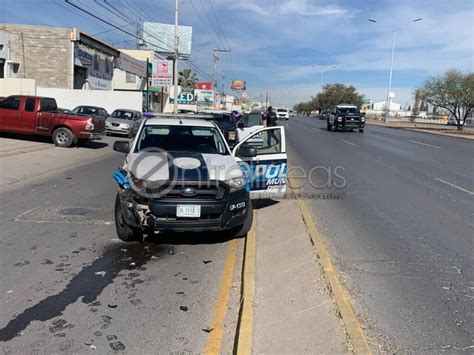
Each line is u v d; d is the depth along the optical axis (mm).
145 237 6594
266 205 8812
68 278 5035
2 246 5992
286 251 6004
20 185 10125
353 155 17734
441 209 8477
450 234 6832
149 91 52281
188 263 5668
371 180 11695
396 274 5203
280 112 67000
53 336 3799
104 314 4227
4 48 28828
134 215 5738
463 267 5457
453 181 11719
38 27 29859
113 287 4848
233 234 6613
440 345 3678
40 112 17547
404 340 3756
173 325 4082
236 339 3816
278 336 3846
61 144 17656
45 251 5867
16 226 6934
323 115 76438
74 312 4238
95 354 3557
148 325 4059
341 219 7688
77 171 12430
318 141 24734
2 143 17234
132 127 24500
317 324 3918
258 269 5547
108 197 9156
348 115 35031
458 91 43375
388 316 4172
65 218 7469
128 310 4328
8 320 4043
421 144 24203
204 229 5789
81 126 17531
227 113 19938
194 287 4941
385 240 6512
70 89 30766
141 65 44875
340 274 5172
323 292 4480
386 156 17547
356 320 3908
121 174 6125
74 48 30422
